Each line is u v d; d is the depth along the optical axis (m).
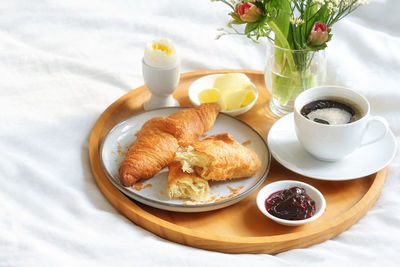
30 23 1.45
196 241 1.02
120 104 1.24
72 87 1.27
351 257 1.02
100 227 1.04
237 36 1.47
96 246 1.01
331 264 1.00
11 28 1.44
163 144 1.09
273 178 1.11
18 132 1.17
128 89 1.30
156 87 1.20
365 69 1.34
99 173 1.10
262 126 1.20
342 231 1.06
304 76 1.16
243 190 1.07
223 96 1.21
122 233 1.04
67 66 1.32
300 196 1.04
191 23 1.51
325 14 1.14
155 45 1.20
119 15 1.48
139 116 1.18
